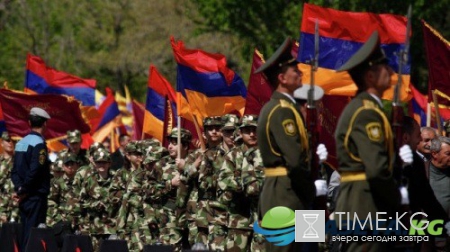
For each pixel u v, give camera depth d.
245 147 27.45
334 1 63.56
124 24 97.94
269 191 20.89
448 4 62.81
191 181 31.42
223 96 32.91
